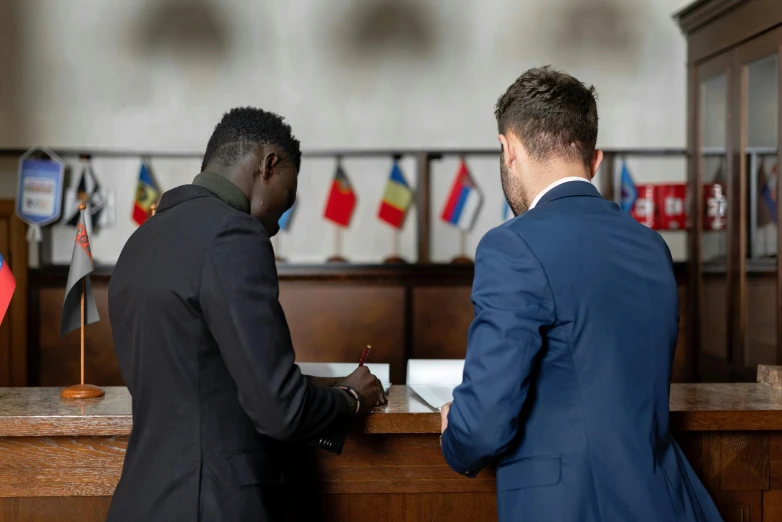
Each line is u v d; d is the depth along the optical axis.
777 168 3.34
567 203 1.24
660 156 4.56
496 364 1.12
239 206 1.38
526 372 1.12
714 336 4.02
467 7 4.54
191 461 1.21
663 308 1.21
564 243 1.17
